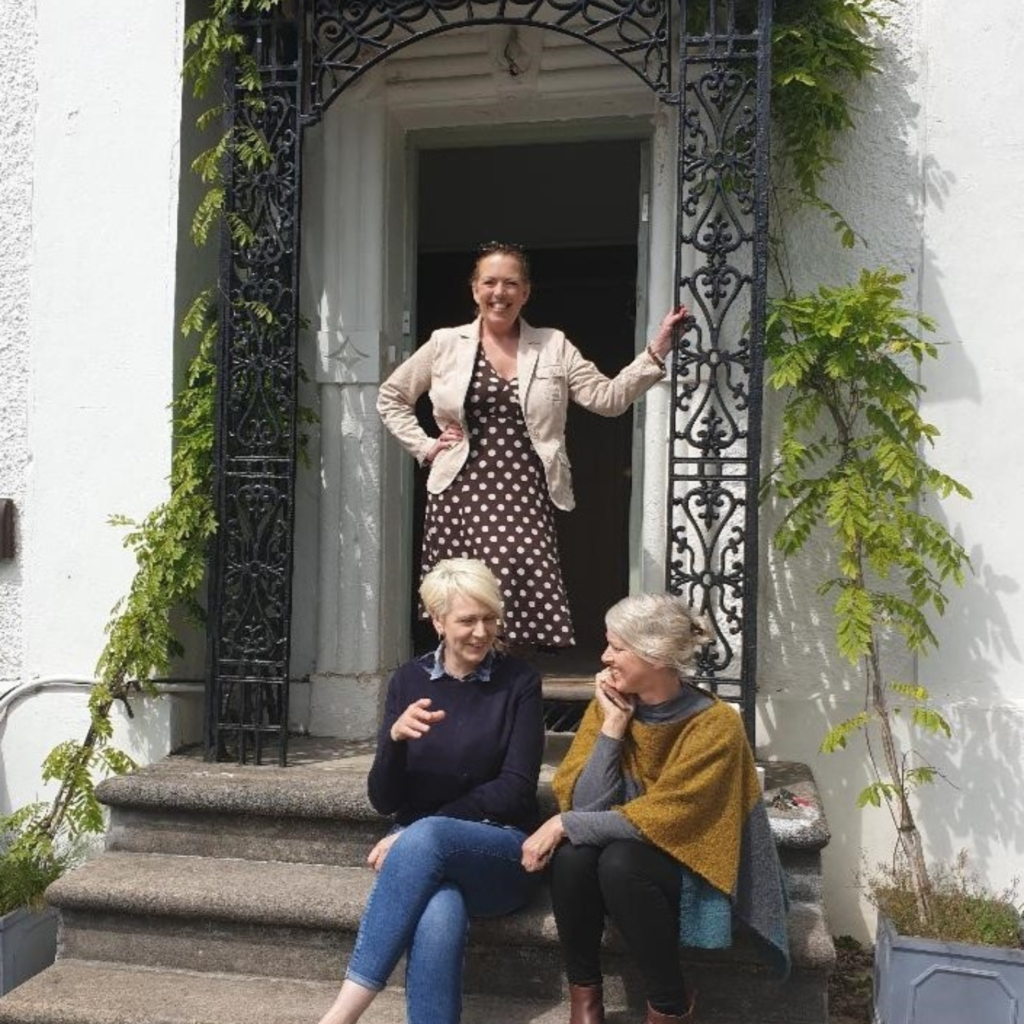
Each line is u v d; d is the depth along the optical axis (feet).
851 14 11.41
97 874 10.16
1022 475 11.44
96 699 11.95
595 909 8.55
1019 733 11.30
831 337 10.46
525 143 14.06
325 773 11.23
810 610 11.93
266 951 9.70
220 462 11.66
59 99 12.96
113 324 12.86
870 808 11.68
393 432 11.23
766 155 10.62
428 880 8.36
